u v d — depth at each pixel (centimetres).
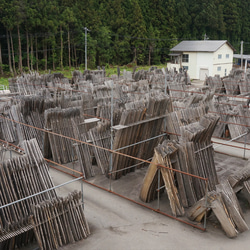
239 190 1149
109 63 7725
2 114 1731
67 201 920
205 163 1229
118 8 7831
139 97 2041
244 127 1977
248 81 3484
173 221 1048
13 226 818
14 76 5419
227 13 9300
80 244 921
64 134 1510
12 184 905
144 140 1412
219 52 5994
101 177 1388
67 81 3156
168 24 8638
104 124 1451
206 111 1728
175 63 6291
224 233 982
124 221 1048
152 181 1125
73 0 6962
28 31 5753
